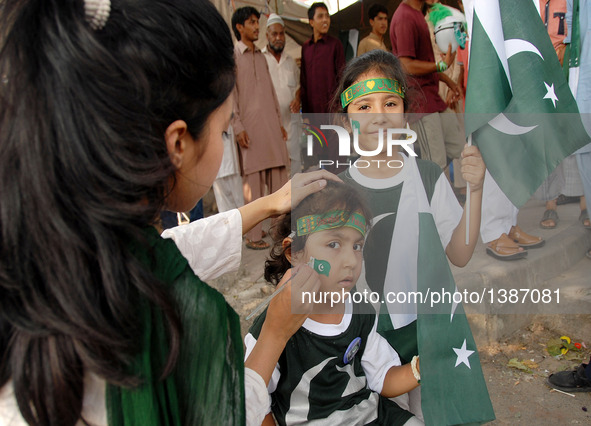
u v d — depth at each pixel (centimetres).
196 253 98
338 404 106
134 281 50
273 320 82
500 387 181
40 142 45
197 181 65
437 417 94
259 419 71
